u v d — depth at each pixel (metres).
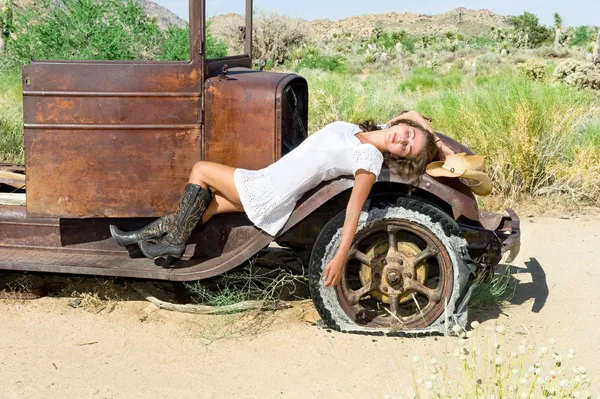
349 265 3.80
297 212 3.48
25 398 2.90
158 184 3.66
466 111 7.47
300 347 3.42
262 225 3.50
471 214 3.39
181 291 3.92
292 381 3.07
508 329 3.67
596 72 15.17
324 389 2.99
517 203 6.55
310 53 32.06
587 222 6.03
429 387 2.33
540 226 5.86
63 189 3.68
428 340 3.48
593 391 2.96
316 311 3.81
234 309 3.77
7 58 14.22
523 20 72.31
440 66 35.16
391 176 3.36
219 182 3.51
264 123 3.56
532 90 7.42
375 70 36.09
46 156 3.65
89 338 3.51
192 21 3.54
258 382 3.06
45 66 3.58
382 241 3.54
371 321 3.57
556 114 7.01
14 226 3.88
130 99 3.59
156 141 3.63
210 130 3.62
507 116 7.07
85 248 3.87
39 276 4.29
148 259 3.77
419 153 3.35
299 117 4.39
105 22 12.76
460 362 3.20
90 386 3.02
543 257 5.04
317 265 3.48
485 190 3.49
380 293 3.58
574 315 3.91
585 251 5.18
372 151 3.30
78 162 3.65
